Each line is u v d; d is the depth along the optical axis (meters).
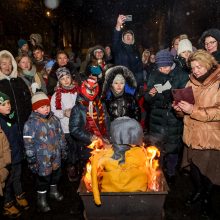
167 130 3.81
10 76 3.90
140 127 2.48
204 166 3.10
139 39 24.59
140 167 2.51
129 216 2.47
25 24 14.59
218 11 10.20
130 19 4.87
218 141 2.98
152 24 23.64
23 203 3.65
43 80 5.16
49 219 3.44
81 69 5.82
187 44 4.10
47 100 3.39
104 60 5.25
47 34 18.08
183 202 3.68
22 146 3.60
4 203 3.49
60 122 3.95
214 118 2.90
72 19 22.80
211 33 3.74
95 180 2.39
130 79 3.43
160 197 2.37
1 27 12.47
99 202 2.33
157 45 21.44
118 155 2.49
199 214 3.41
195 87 3.04
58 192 3.84
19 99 3.88
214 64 2.95
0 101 3.18
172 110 3.74
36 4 15.60
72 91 4.17
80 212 3.54
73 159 4.23
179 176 4.40
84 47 29.12
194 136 3.05
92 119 3.29
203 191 3.36
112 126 2.50
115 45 4.95
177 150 3.90
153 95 3.84
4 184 3.15
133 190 2.47
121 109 3.38
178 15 13.85
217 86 2.91
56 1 17.58
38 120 3.35
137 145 2.52
